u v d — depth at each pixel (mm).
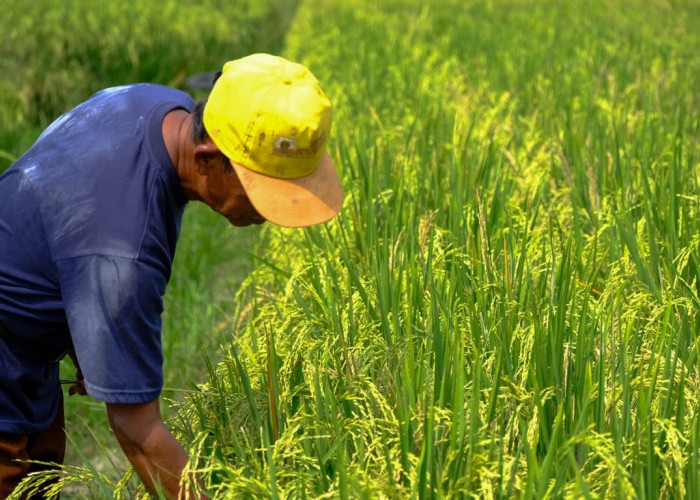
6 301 2258
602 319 2627
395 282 3039
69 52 10984
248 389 2465
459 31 11172
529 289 2832
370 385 2309
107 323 2072
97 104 2326
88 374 2102
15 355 2361
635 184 4152
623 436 2211
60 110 10234
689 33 11016
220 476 2250
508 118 5508
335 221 4012
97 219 2090
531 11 13961
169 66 12172
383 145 4828
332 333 2727
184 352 4637
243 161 2133
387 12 15008
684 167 4383
